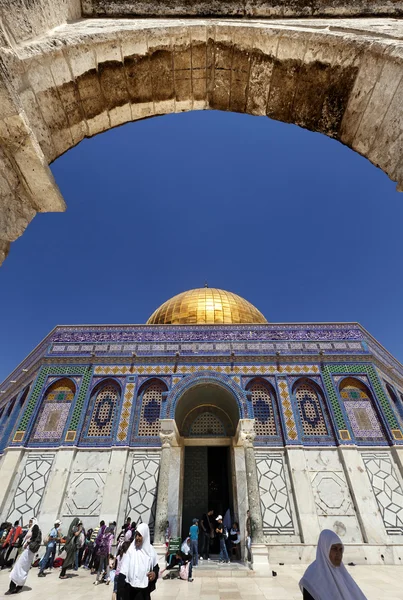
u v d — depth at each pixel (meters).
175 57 2.56
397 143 2.33
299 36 2.41
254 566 6.98
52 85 2.17
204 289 17.61
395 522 9.09
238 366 11.81
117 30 2.34
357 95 2.44
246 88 2.73
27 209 2.18
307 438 10.52
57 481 9.60
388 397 11.20
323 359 11.95
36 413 10.86
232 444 10.80
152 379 11.60
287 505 9.49
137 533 3.14
